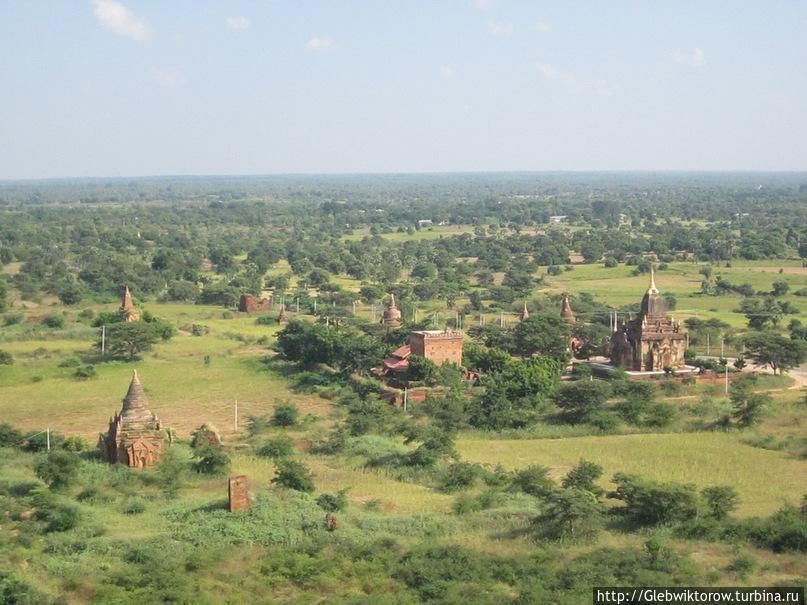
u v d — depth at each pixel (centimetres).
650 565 5819
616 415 10119
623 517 6875
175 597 5484
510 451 9156
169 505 7238
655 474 8188
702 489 7344
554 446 9294
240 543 6356
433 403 10625
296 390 12238
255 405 11531
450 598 5406
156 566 5947
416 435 9438
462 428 10019
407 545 6334
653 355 12050
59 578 5809
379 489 7838
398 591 5675
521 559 5978
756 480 7994
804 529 6219
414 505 7369
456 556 6053
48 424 10675
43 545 6338
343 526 6669
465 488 7869
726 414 9975
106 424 10688
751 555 6072
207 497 7431
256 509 6862
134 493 7581
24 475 8056
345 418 10500
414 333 12238
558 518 6650
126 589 5669
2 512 6862
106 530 6650
